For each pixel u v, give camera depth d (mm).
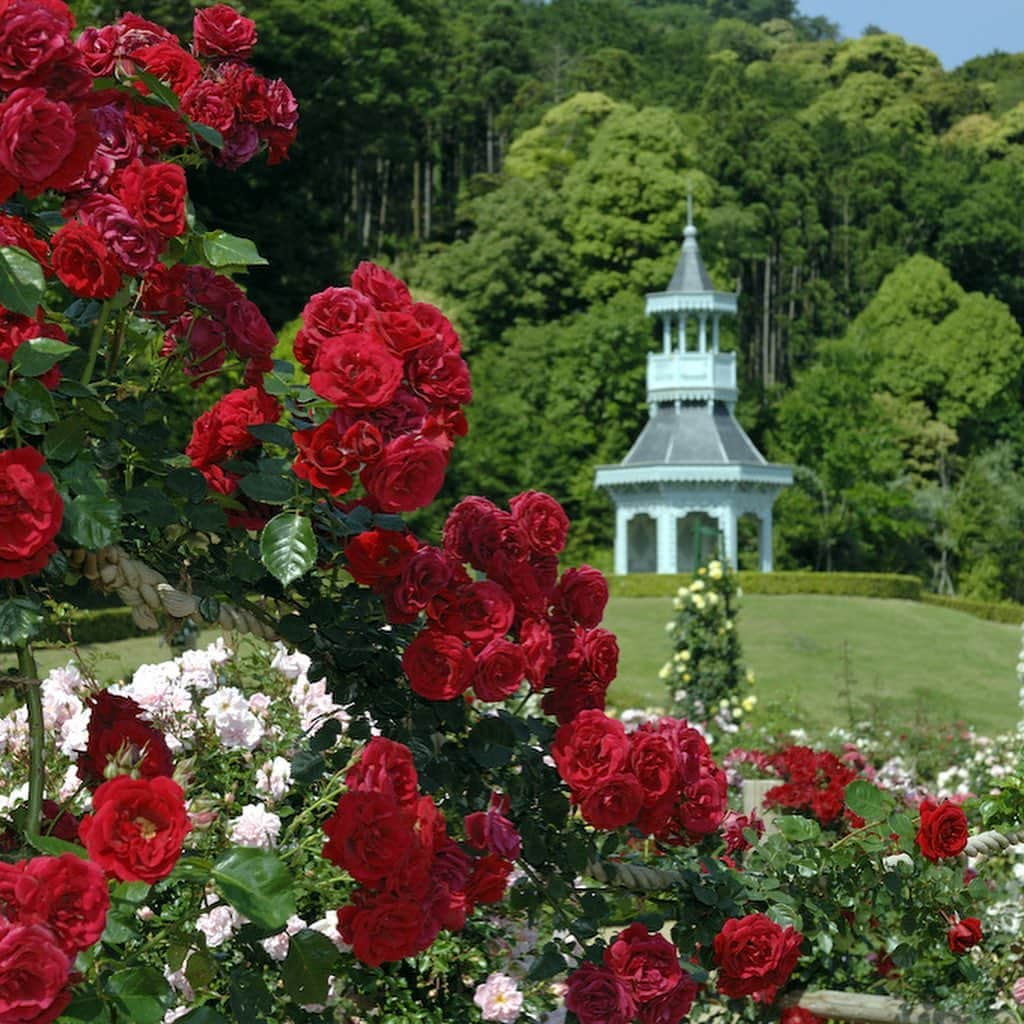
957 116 97125
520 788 3049
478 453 46875
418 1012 4137
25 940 1930
